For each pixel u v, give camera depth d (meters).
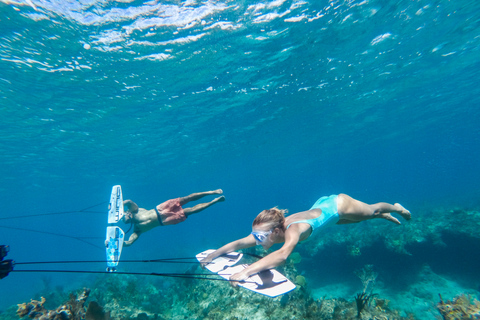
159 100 16.17
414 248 15.33
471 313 7.05
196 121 21.12
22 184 35.03
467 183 71.00
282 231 3.46
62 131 18.39
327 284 16.31
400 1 10.95
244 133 27.30
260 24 10.92
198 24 10.35
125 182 45.06
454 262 14.69
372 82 20.09
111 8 8.95
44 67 11.30
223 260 3.28
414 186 100.75
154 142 24.69
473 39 15.94
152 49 11.27
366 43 14.01
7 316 16.80
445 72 20.95
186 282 11.45
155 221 6.57
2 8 8.39
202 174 51.97
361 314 7.23
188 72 13.60
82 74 12.13
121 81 13.28
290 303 7.48
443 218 16.98
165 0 8.99
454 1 11.57
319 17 11.14
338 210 4.06
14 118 15.44
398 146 67.19
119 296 10.86
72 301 6.00
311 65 15.33
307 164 69.19
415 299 13.12
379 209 4.64
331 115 26.81
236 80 15.51
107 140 21.73
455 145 92.25
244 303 7.80
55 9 8.69
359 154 69.81
